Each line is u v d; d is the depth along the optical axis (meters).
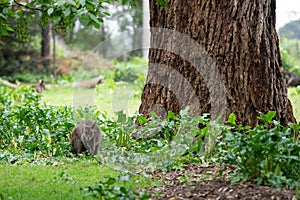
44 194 7.36
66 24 8.46
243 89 8.73
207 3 8.80
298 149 7.33
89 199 7.19
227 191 7.22
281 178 7.25
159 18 9.17
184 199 7.16
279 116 8.85
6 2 8.10
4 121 9.39
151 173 8.04
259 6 8.70
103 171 8.13
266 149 7.31
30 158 8.68
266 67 8.79
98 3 7.80
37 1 8.02
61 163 8.52
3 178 7.85
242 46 8.71
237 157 7.52
